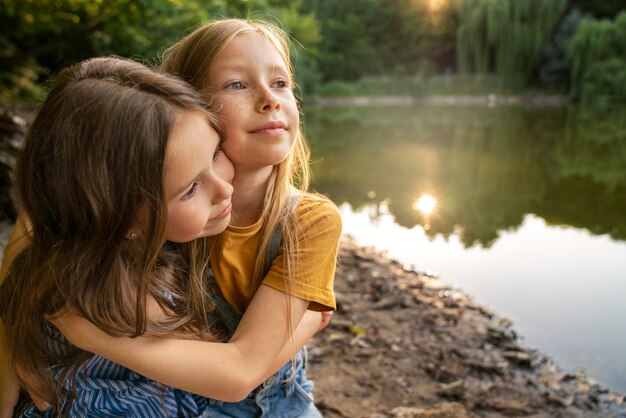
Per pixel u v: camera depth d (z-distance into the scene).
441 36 45.06
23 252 0.95
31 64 13.18
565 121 22.80
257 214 1.04
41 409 1.00
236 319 1.07
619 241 6.00
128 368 0.95
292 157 1.04
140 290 0.83
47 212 0.83
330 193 8.34
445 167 11.10
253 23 1.02
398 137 16.36
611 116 25.14
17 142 4.55
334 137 16.16
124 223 0.80
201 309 1.03
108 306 0.83
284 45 1.07
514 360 3.25
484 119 23.97
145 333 0.88
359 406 2.53
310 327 1.10
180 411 1.04
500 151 13.63
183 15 10.47
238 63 0.95
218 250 1.04
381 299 3.97
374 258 5.10
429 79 40.62
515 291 4.47
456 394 2.79
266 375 0.99
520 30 36.22
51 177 0.80
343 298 3.89
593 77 32.06
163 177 0.80
